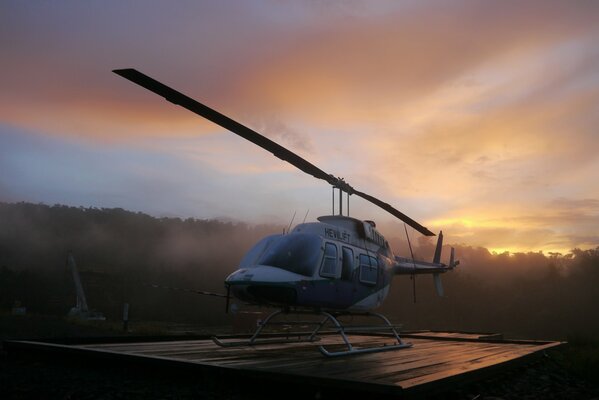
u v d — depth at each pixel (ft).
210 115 22.38
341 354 24.48
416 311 347.56
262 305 25.99
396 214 36.99
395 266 36.19
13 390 17.29
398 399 14.24
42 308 304.50
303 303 25.50
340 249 28.45
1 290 325.01
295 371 18.34
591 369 28.96
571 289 399.03
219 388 18.15
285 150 25.91
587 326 333.83
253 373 17.37
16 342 25.45
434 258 43.47
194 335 34.71
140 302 344.90
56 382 18.90
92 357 22.35
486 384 21.47
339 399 15.49
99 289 359.66
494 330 334.85
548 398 20.72
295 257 25.98
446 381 16.76
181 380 19.49
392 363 21.97
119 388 17.99
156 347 27.68
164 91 20.62
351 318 33.09
